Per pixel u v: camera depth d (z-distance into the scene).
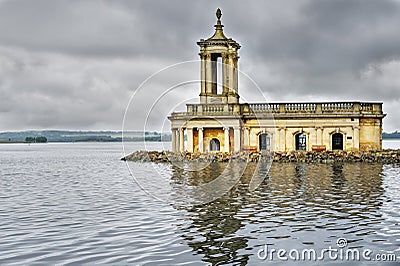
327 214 25.62
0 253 19.47
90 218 25.84
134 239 21.36
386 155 63.41
